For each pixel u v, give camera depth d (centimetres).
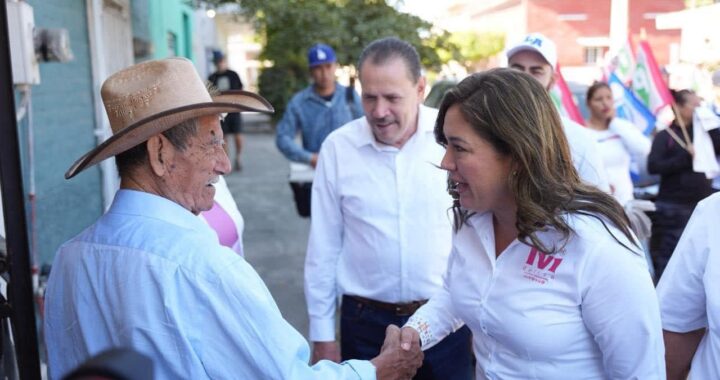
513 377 165
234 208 254
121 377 56
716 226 169
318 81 515
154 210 145
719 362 167
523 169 150
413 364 199
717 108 464
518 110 148
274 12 827
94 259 144
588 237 148
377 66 233
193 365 136
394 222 246
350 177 251
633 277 146
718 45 726
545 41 304
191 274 136
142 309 136
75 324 146
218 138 152
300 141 535
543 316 156
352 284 257
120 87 145
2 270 164
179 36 1275
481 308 169
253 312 137
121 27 628
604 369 159
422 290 248
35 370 149
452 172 161
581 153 258
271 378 138
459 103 155
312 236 263
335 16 845
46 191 366
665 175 484
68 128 418
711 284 167
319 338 261
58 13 405
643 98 554
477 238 172
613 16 1215
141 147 145
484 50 1590
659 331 151
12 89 143
